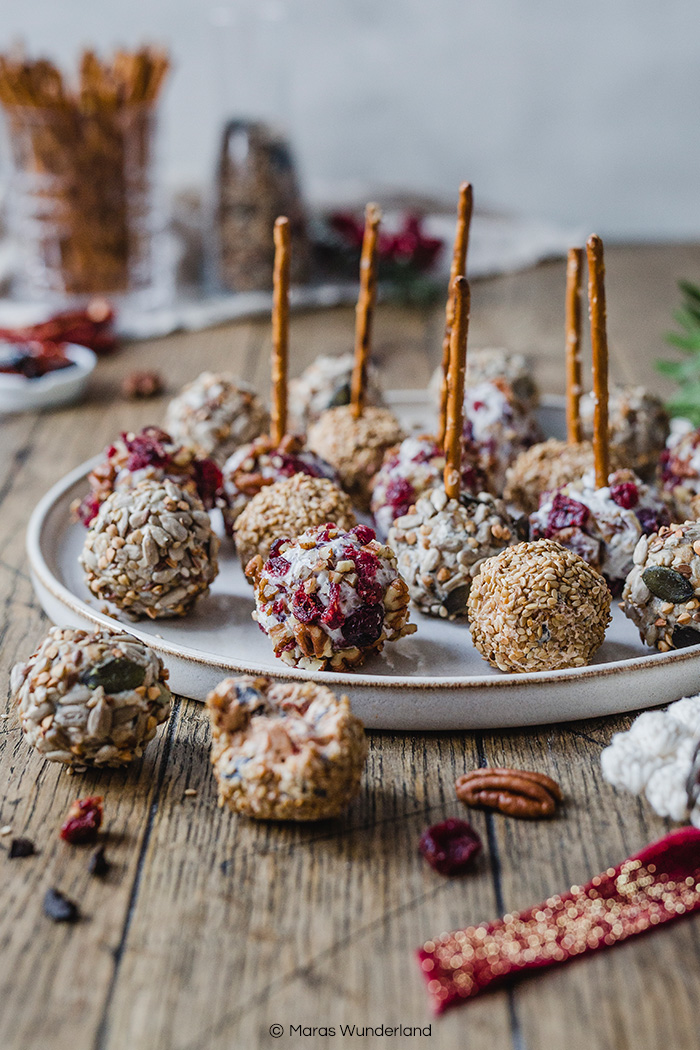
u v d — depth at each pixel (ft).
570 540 1.54
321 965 1.14
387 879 1.22
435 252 2.98
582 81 3.58
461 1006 1.11
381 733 1.39
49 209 2.66
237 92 2.76
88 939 1.16
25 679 1.31
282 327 1.66
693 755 1.28
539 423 2.01
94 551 1.49
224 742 1.26
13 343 2.43
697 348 2.12
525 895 1.20
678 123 3.61
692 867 1.23
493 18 3.50
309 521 1.54
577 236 3.47
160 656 1.41
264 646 1.50
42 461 2.07
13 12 3.42
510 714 1.38
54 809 1.29
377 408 1.93
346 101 3.60
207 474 1.65
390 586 1.41
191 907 1.19
